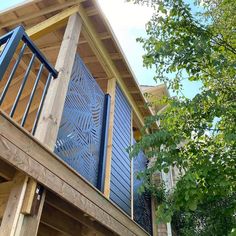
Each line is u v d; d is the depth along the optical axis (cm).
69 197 223
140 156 557
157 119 328
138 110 587
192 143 305
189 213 486
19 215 175
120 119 473
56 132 247
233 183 268
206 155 282
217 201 356
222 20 375
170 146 288
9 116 190
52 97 259
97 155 356
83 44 466
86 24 386
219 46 329
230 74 321
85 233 302
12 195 184
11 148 173
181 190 263
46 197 222
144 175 288
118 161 425
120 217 332
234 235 235
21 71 492
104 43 441
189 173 255
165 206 274
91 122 354
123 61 468
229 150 282
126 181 445
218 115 285
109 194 355
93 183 327
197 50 285
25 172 180
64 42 325
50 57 497
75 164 289
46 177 200
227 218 373
